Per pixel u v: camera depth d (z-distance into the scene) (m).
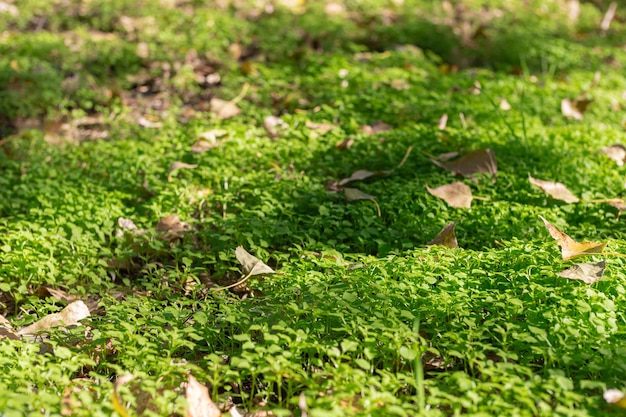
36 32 2.62
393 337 1.33
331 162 1.82
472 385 1.28
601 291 1.43
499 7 3.17
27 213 1.70
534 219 1.62
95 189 1.74
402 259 1.46
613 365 1.31
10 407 1.27
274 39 2.43
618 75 2.37
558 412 1.27
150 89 2.25
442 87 2.15
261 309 1.45
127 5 2.80
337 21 2.67
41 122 2.10
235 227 1.63
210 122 1.97
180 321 1.42
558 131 1.94
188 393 1.30
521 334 1.34
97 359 1.42
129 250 1.63
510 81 2.19
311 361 1.33
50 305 1.49
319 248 1.56
